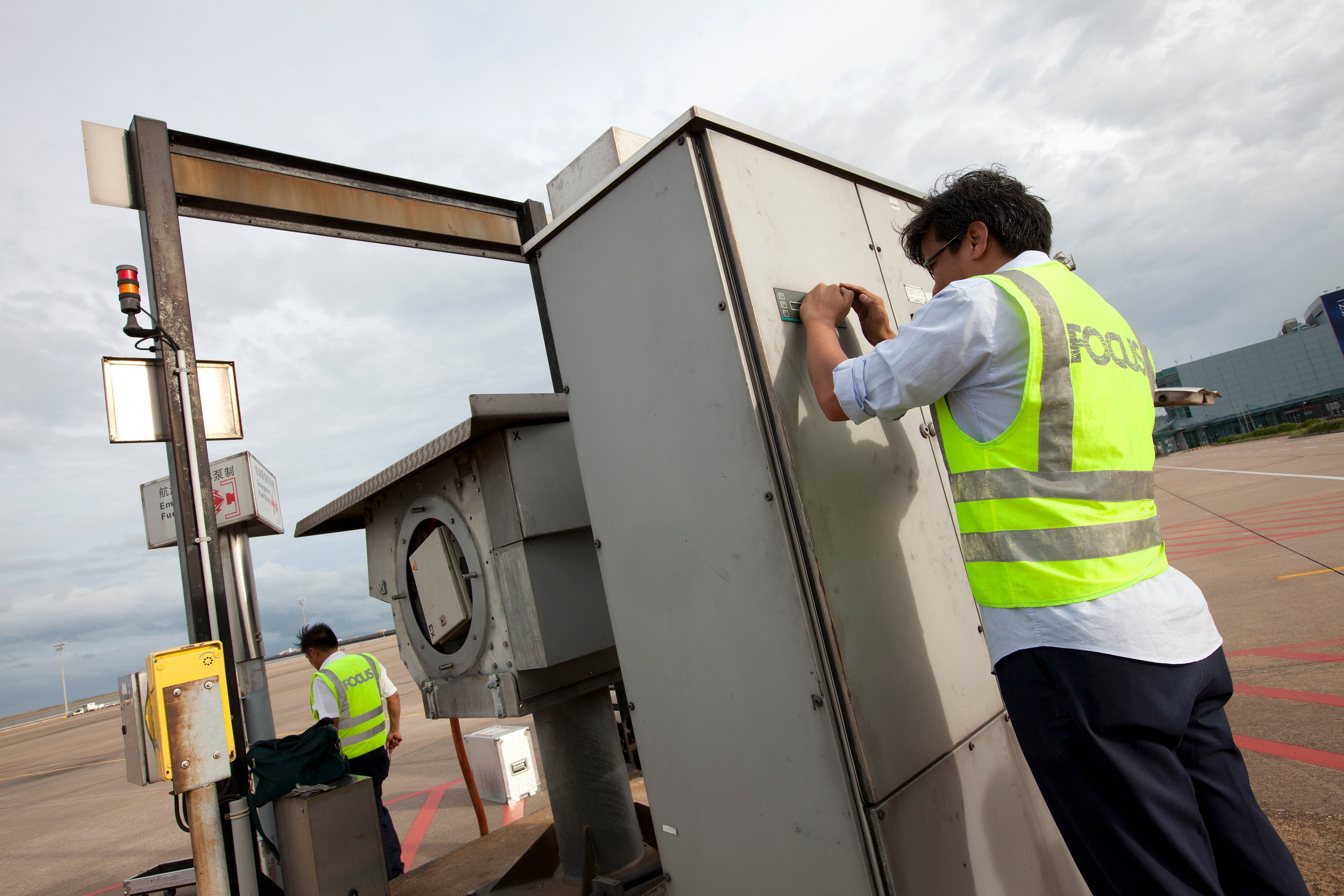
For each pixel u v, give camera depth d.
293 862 2.40
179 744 2.18
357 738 3.46
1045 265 1.20
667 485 1.47
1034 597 1.04
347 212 3.20
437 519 2.78
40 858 6.33
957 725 1.46
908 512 1.53
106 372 2.39
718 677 1.39
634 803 2.72
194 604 2.39
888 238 1.86
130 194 2.54
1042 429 1.05
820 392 1.29
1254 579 6.88
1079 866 1.05
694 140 1.38
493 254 3.73
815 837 1.24
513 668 2.41
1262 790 2.75
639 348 1.51
